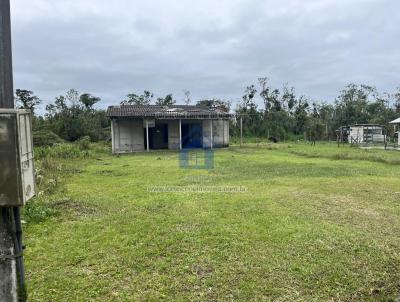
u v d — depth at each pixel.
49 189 7.50
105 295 2.97
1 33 1.70
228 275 3.33
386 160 13.82
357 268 3.49
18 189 1.71
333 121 37.97
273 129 35.44
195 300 2.89
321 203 6.36
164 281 3.22
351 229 4.76
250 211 5.73
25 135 1.80
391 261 3.67
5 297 1.81
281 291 3.03
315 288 3.09
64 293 3.00
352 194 7.21
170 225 4.93
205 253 3.87
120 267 3.52
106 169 12.05
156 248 4.03
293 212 5.68
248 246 4.07
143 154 19.59
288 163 13.55
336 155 15.98
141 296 2.95
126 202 6.47
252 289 3.06
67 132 28.86
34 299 2.89
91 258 3.75
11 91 1.76
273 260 3.67
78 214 5.60
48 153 15.34
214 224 4.96
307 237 4.39
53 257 3.78
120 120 23.20
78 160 15.41
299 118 37.53
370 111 39.06
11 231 1.79
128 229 4.75
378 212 5.73
